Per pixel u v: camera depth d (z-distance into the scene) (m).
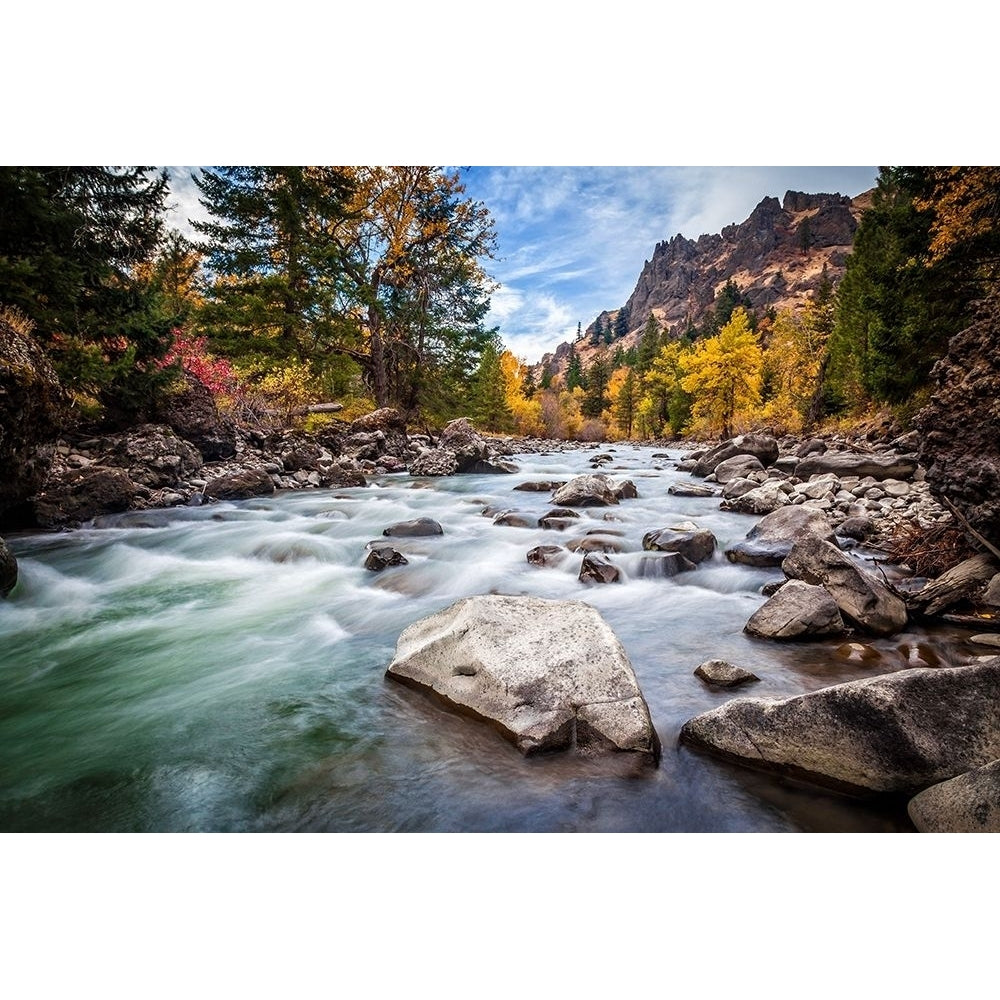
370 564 6.67
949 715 2.58
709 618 4.84
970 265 13.20
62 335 9.56
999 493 4.70
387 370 25.23
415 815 2.54
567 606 3.68
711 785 2.71
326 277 19.70
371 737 3.11
